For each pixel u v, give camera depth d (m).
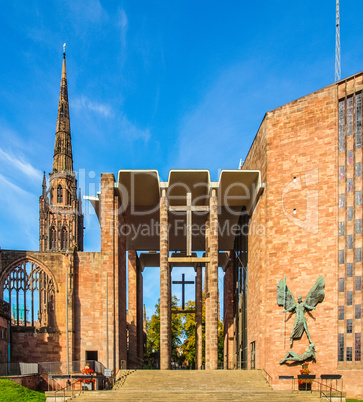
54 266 43.84
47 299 43.41
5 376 33.44
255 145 46.31
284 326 37.62
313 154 39.19
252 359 45.06
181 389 33.38
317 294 36.59
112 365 41.19
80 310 43.09
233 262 60.50
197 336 56.03
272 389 33.53
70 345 41.72
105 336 42.00
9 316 41.78
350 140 38.12
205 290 49.66
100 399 29.39
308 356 35.72
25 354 41.84
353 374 34.28
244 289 50.94
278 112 41.22
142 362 63.38
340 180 38.00
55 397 29.88
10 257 43.78
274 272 39.06
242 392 31.09
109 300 42.56
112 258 43.25
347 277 36.31
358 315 35.28
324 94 39.41
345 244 36.88
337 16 39.50
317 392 30.59
